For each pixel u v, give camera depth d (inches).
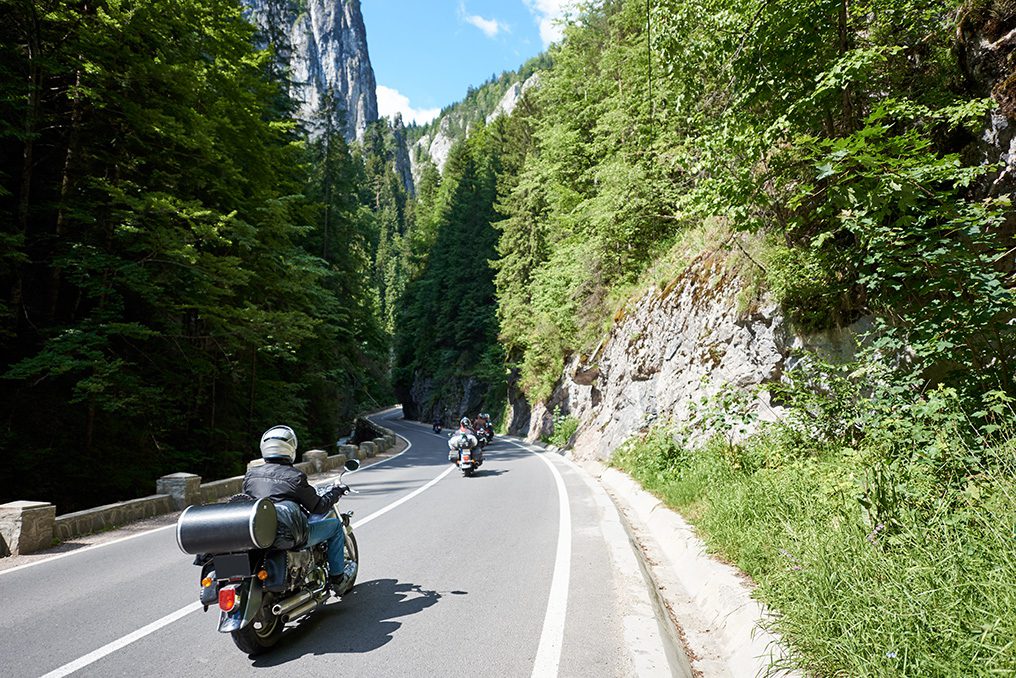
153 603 217.3
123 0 622.8
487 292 2349.9
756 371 412.2
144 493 669.3
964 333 210.5
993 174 272.8
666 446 430.6
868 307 302.4
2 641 180.1
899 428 198.5
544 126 1309.1
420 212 4101.9
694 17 347.9
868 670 110.2
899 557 142.1
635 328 767.1
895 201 245.8
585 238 1059.9
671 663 147.9
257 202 862.5
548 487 521.3
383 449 1168.8
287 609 169.8
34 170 692.1
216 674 153.7
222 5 783.1
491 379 2081.7
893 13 308.5
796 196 269.9
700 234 614.9
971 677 100.3
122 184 625.9
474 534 321.1
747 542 203.9
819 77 280.8
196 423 873.5
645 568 243.9
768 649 140.1
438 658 159.6
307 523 179.5
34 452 574.6
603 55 948.0
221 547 154.6
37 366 530.6
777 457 283.6
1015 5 273.1
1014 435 174.9
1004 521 133.6
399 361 3157.0
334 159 1632.6
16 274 601.6
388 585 230.1
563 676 145.6
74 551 318.3
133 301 720.3
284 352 812.0
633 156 815.1
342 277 1517.0
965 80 296.7
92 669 157.9
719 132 320.5
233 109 816.9
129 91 657.6
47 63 585.0
